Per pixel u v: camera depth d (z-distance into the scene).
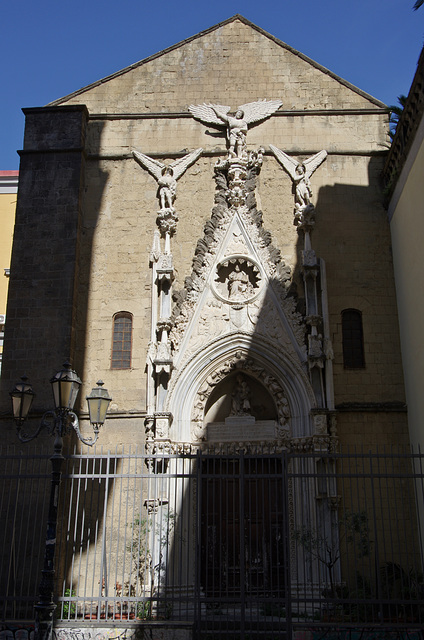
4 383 22.44
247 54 27.36
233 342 23.22
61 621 16.34
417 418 21.44
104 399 15.06
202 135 26.27
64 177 25.00
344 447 22.27
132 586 20.59
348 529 20.05
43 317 23.19
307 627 16.42
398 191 23.61
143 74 27.20
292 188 25.47
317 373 22.41
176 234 25.05
